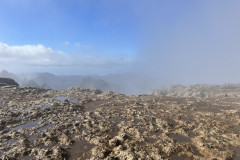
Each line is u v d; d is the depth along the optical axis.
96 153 11.11
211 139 13.90
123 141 12.98
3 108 20.88
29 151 11.38
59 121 17.53
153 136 14.30
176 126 16.94
